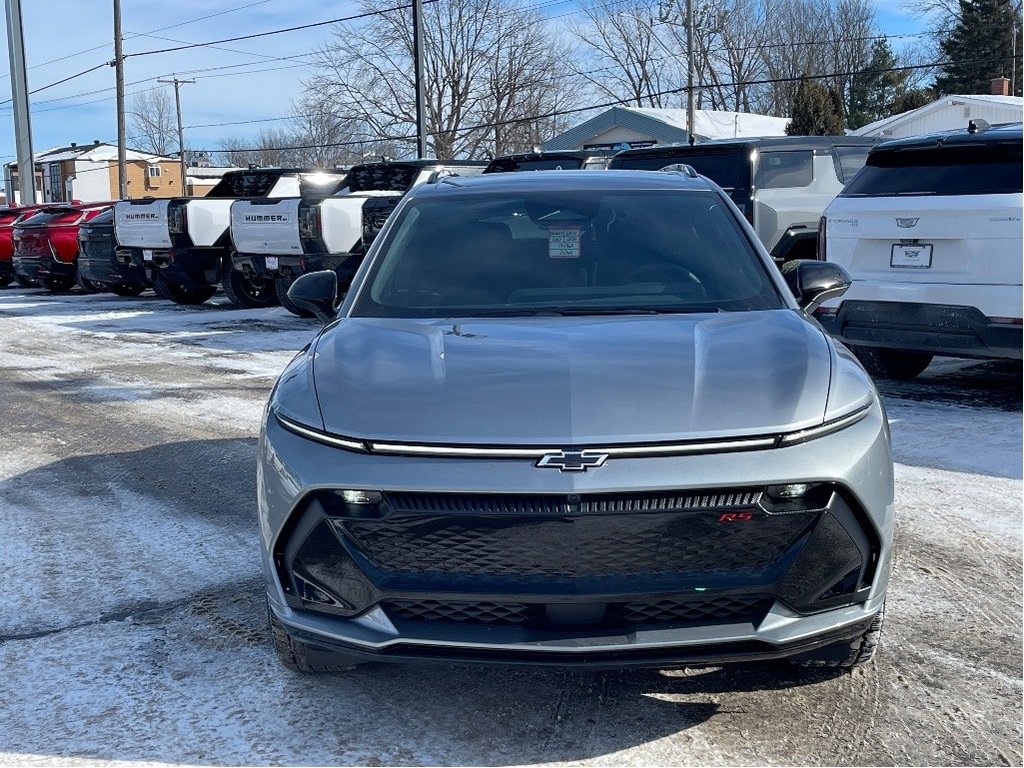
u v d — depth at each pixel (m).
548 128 55.06
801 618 2.79
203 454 6.59
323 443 2.91
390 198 12.56
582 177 4.71
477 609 2.77
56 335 13.84
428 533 2.75
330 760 2.93
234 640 3.75
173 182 82.12
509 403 2.91
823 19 67.94
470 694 3.30
